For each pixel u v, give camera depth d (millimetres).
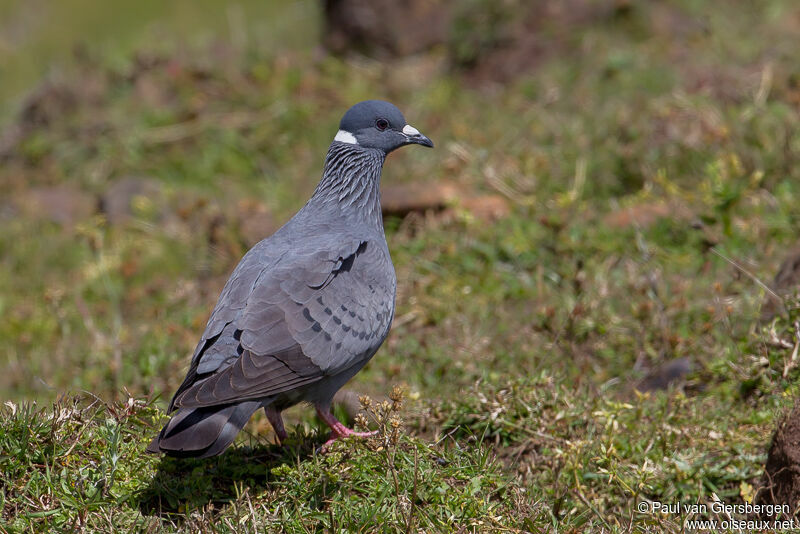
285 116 19000
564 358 10727
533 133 16484
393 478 7535
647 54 18500
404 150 16875
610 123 15867
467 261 13078
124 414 8461
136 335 12445
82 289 14281
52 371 11898
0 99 24422
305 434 9102
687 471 8508
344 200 9797
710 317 10891
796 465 7789
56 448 7883
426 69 20922
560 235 13055
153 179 18109
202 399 7301
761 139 14180
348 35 22469
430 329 11953
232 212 15578
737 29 19250
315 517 7422
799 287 10156
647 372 10539
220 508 7848
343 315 8297
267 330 7871
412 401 9688
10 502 7453
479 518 7539
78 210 17547
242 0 28859
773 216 12703
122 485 7715
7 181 18484
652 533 7703
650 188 14078
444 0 22297
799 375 9570
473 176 15414
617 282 11922
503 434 9211
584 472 8555
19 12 30156
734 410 9555
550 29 20172
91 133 19609
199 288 13633
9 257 15828
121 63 21547
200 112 19516
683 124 15094
